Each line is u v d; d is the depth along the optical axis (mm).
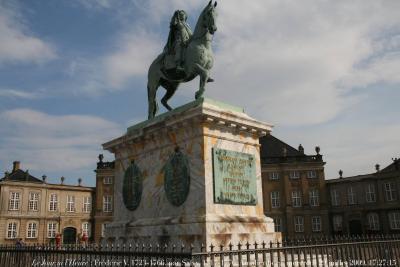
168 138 8531
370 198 46844
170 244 7633
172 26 9500
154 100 10055
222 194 7730
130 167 9531
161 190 8469
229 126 8188
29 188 49781
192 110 7809
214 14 8664
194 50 8695
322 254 7125
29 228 49000
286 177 49156
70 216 51906
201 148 7727
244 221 7746
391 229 44656
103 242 9500
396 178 44906
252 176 8469
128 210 9383
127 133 9562
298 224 47875
